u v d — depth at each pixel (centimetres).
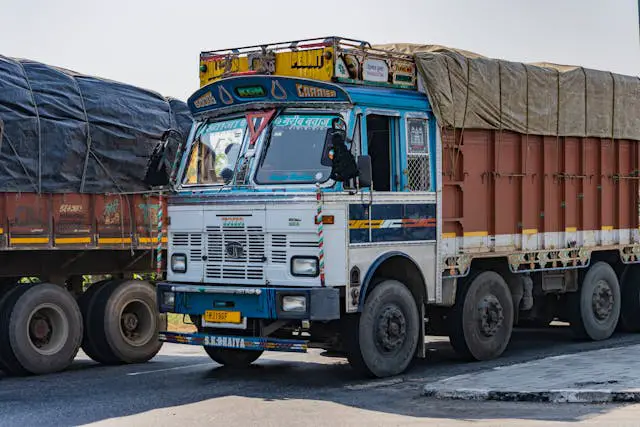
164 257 1366
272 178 1080
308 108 1095
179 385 1097
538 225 1373
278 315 1040
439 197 1187
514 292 1351
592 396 907
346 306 1055
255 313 1060
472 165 1257
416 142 1163
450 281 1220
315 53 1102
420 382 1093
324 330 1119
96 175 1273
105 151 1284
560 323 1783
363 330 1088
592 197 1480
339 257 1049
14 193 1176
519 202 1337
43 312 1240
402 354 1134
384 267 1156
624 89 1525
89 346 1316
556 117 1390
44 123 1218
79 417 894
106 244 1277
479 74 1252
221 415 895
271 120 1109
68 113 1251
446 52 1240
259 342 1054
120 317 1318
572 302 1487
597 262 1508
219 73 1200
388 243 1112
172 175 1185
